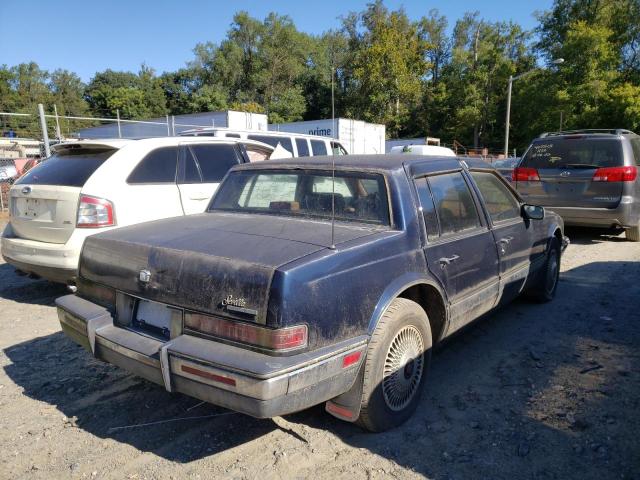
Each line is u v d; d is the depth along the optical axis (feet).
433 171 11.89
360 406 9.17
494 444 9.55
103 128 87.20
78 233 16.30
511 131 193.36
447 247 11.26
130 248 9.61
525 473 8.69
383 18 168.04
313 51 213.05
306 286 8.02
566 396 11.36
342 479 8.56
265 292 7.80
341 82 168.45
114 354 9.28
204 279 8.38
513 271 14.62
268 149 24.63
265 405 7.48
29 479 8.59
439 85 211.41
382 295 9.36
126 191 17.34
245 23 211.61
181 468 8.87
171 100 245.04
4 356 13.76
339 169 11.50
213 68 221.66
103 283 10.03
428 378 12.36
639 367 12.80
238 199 12.78
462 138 211.82
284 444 9.59
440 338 11.44
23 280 21.72
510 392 11.61
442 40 233.55
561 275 21.94
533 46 174.19
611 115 139.85
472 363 13.23
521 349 14.08
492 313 14.62
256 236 9.68
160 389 11.88
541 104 152.05
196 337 8.41
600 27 145.89
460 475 8.64
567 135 28.12
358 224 10.61
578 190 27.32
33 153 68.85
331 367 8.26
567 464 8.91
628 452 9.22
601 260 24.53
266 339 7.71
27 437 9.87
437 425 10.21
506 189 15.16
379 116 171.32
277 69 211.82
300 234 9.81
